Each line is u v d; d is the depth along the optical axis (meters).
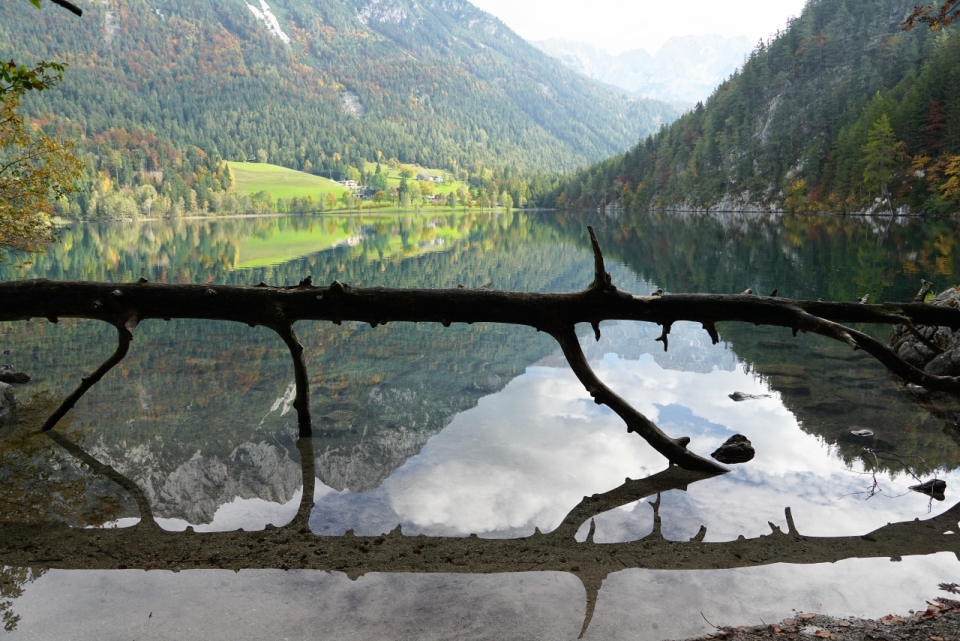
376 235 57.12
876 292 18.14
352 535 4.84
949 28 110.69
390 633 3.57
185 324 14.93
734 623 3.67
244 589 4.06
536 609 3.81
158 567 4.37
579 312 7.06
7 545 4.72
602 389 6.79
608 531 4.89
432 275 25.52
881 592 4.01
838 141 100.38
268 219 116.00
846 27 149.12
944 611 3.77
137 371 10.56
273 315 6.97
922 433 7.16
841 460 6.37
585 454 6.64
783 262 27.09
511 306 7.05
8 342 12.99
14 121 11.32
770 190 120.31
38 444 7.04
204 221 107.88
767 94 149.25
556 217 112.81
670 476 6.04
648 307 7.07
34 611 3.82
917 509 5.26
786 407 8.22
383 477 6.04
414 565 4.36
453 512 5.24
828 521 5.05
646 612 3.78
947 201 67.62
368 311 7.06
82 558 4.50
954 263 24.58
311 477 6.04
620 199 166.12
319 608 3.83
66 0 3.86
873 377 9.72
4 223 12.12
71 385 9.70
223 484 5.88
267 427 7.64
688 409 8.17
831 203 93.50
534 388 9.43
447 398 8.91
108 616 3.76
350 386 9.61
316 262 31.42
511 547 4.64
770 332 13.59
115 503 5.48
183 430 7.52
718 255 31.19
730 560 4.43
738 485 5.80
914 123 82.38
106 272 26.80
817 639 3.48
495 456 6.58
